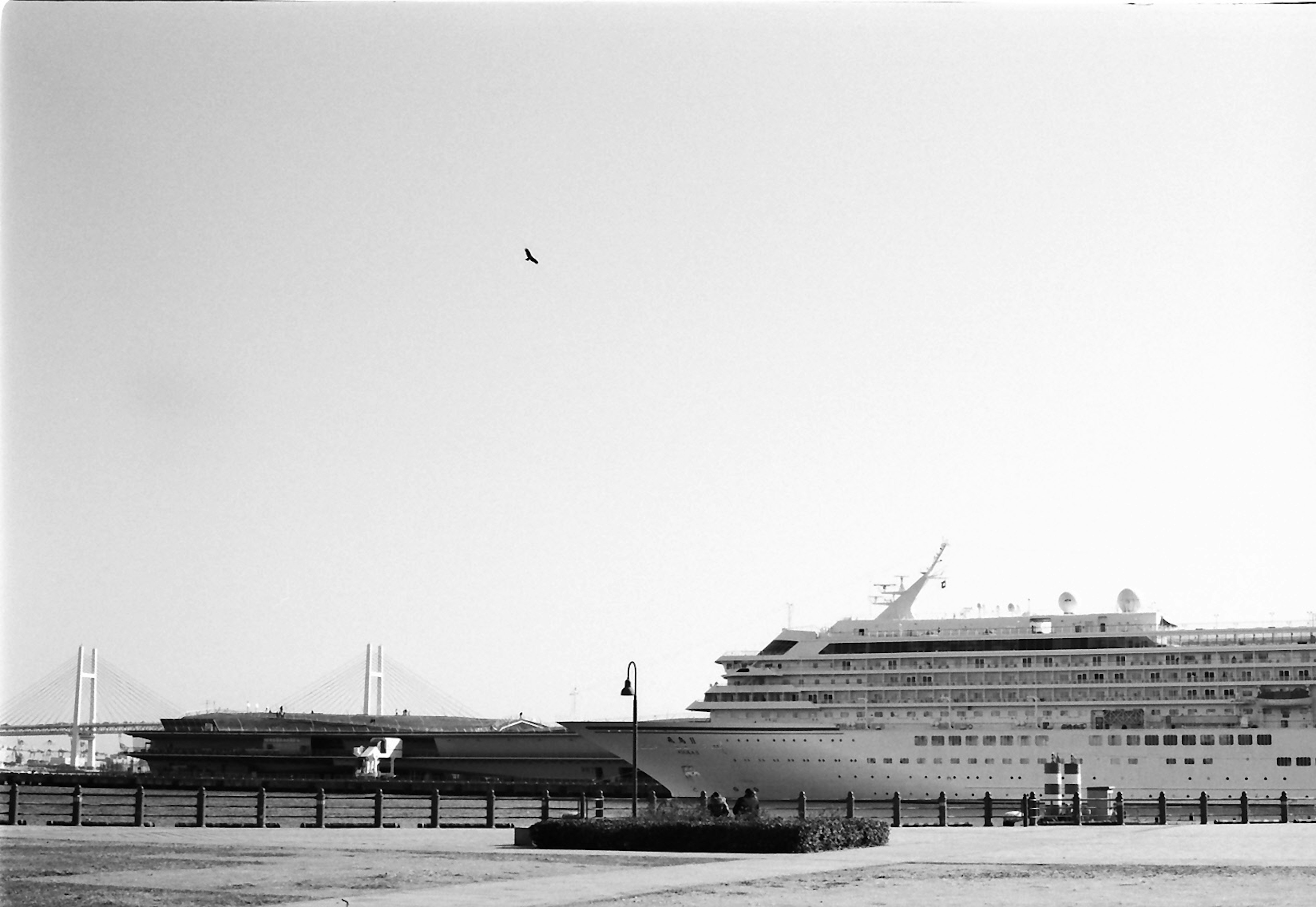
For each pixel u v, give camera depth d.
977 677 119.38
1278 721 113.19
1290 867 43.53
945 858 47.69
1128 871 42.06
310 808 119.00
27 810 94.50
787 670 123.69
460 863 45.91
